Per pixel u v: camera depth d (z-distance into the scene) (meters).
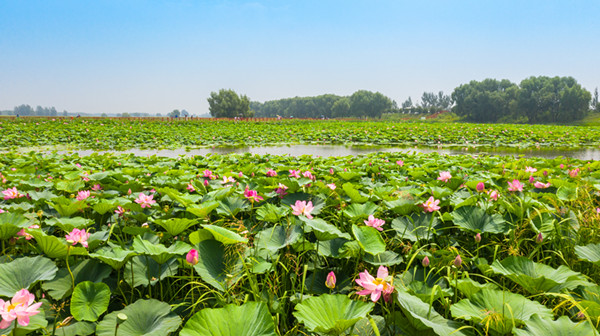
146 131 23.06
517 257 2.33
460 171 6.36
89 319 1.75
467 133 23.27
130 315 1.87
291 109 176.25
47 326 1.80
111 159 7.90
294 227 2.80
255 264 2.24
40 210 3.28
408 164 7.47
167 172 5.84
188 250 2.31
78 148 15.04
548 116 97.06
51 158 8.19
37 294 2.03
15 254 2.62
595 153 14.29
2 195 3.88
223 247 2.41
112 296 2.26
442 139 19.89
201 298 2.09
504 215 3.31
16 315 1.43
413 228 3.13
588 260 2.35
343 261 2.71
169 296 2.33
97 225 3.46
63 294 1.97
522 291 2.27
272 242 2.70
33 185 4.64
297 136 22.69
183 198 3.36
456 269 2.13
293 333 1.89
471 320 1.78
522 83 108.44
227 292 2.03
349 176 5.30
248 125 34.12
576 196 3.61
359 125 35.81
